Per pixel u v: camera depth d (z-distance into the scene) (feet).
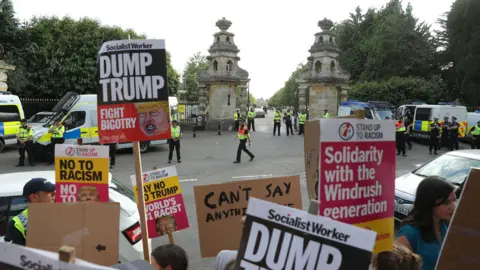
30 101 86.33
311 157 9.09
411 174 27.40
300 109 107.34
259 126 126.93
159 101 12.51
